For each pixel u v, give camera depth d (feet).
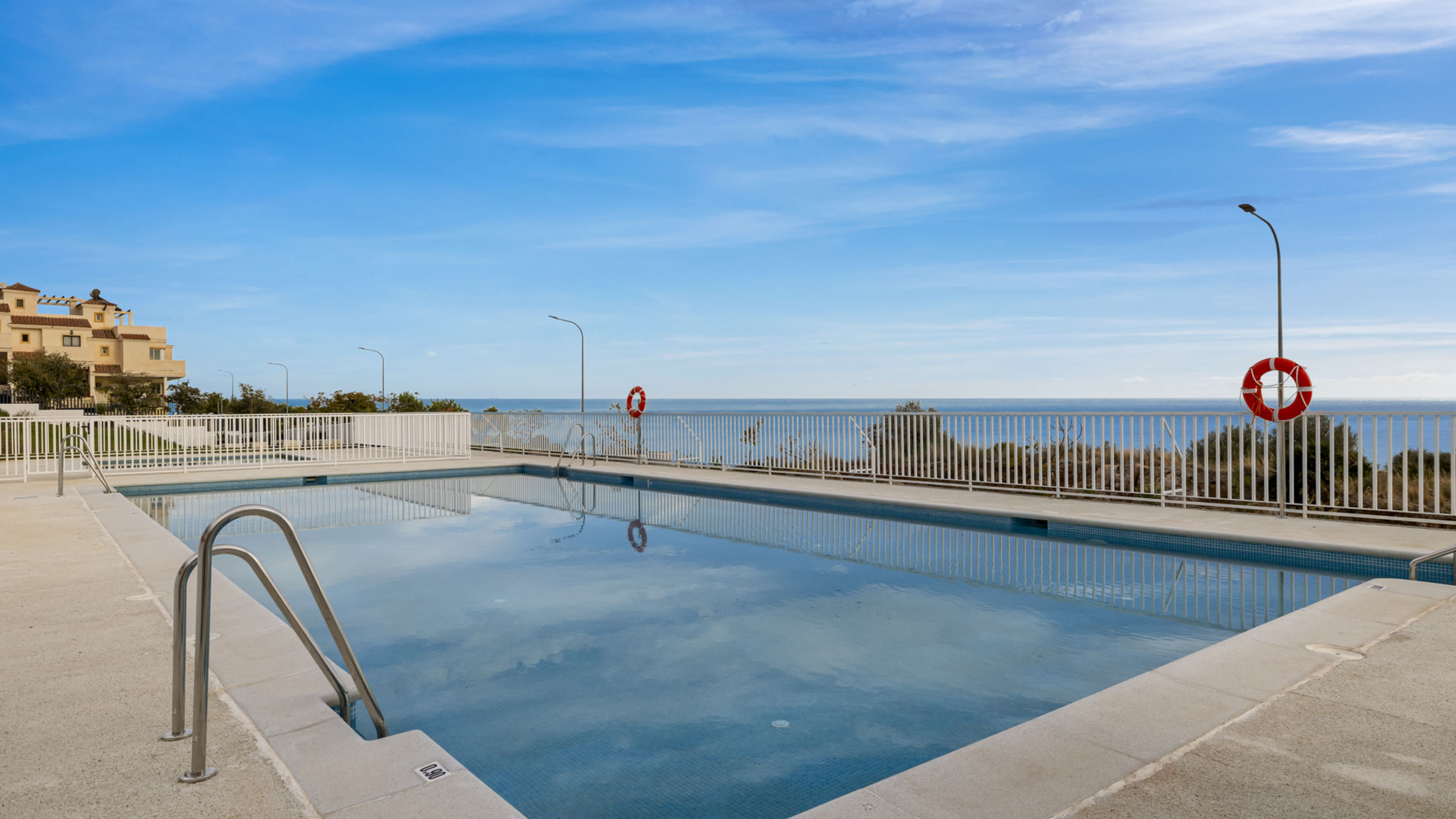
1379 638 12.73
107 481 41.01
